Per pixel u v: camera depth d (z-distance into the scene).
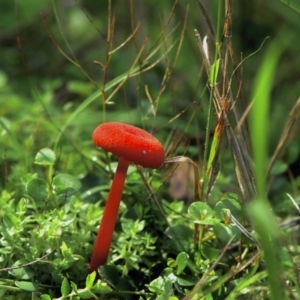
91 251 0.42
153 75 0.59
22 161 0.50
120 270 0.42
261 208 0.34
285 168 0.49
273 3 0.60
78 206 0.43
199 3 0.42
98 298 0.40
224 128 0.41
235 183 0.49
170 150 0.47
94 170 0.49
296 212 0.46
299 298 0.37
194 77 0.58
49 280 0.41
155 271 0.43
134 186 0.45
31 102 0.59
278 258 0.37
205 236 0.43
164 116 0.56
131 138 0.39
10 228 0.41
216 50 0.41
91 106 0.58
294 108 0.46
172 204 0.45
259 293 0.40
